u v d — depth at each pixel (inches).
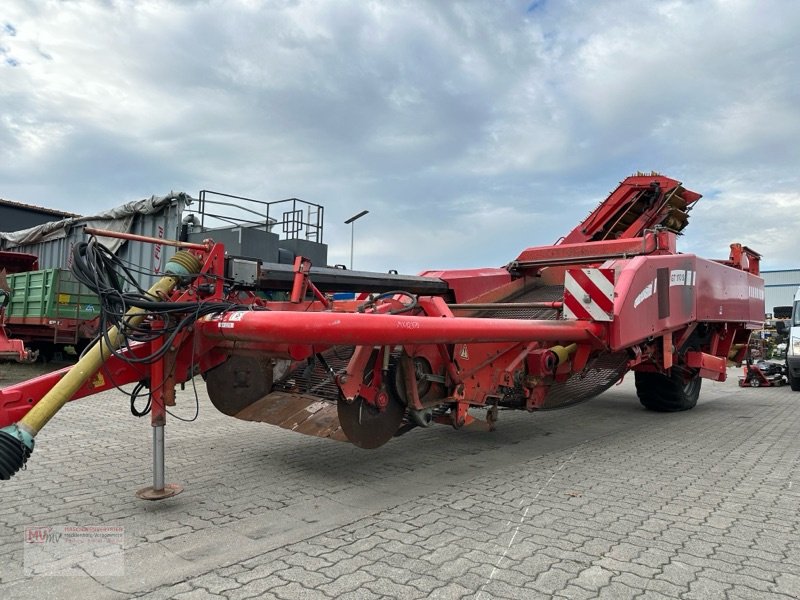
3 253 562.9
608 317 219.1
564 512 154.3
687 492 174.2
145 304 144.3
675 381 327.3
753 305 377.1
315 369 207.9
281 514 150.8
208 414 297.9
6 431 126.3
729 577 115.3
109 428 257.1
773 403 404.5
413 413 187.3
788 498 168.7
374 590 108.7
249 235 496.7
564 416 323.6
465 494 170.4
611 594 107.9
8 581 111.5
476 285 305.4
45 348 559.5
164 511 151.6
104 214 569.0
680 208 361.4
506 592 108.3
